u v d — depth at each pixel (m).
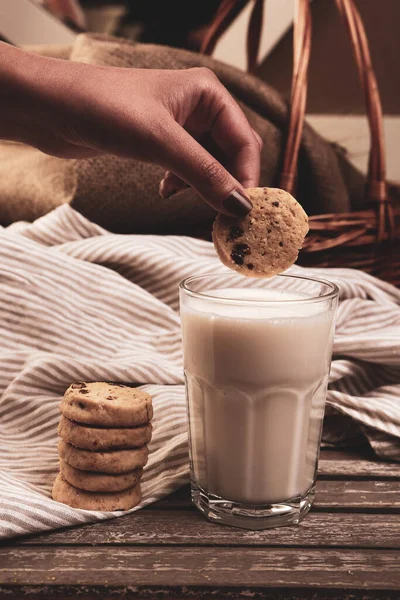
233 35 1.11
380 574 0.48
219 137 0.59
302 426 0.52
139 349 0.68
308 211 0.84
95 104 0.51
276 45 1.11
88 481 0.52
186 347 0.53
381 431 0.60
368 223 0.76
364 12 1.09
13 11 1.17
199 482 0.54
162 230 0.81
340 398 0.61
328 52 1.11
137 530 0.52
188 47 1.16
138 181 0.75
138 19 1.17
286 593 0.47
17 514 0.50
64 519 0.51
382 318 0.70
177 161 0.50
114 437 0.52
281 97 0.79
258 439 0.51
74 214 0.73
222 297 0.54
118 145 0.52
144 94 0.52
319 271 0.73
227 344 0.50
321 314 0.51
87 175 0.74
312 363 0.51
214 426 0.52
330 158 0.81
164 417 0.60
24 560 0.49
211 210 0.79
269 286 0.58
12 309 0.67
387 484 0.57
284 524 0.52
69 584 0.47
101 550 0.50
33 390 0.63
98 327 0.68
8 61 0.52
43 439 0.61
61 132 0.53
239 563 0.49
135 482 0.53
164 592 0.47
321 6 1.09
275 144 0.79
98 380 0.64
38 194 0.78
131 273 0.71
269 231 0.51
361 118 1.12
